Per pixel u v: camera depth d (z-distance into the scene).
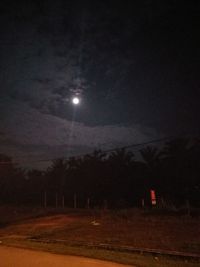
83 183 52.28
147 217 27.06
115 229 23.09
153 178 46.22
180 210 29.45
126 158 49.28
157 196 44.44
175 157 45.09
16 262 13.23
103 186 49.88
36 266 12.41
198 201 41.25
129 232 21.56
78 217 31.12
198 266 12.28
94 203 48.44
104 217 29.11
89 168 51.72
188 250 15.78
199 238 18.47
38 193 60.38
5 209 46.62
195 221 23.94
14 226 29.84
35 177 62.56
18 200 61.47
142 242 18.12
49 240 20.45
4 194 64.50
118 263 12.84
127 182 48.12
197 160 44.28
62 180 56.25
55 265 12.56
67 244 18.72
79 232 23.05
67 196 54.25
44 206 47.25
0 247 17.84
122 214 29.84
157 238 19.06
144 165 47.81
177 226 22.62
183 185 43.81
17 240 21.03
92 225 25.70
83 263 12.88
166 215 27.58
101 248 17.09
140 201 45.34
